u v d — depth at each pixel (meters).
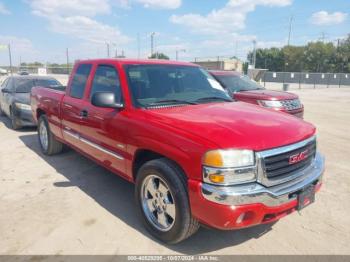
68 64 46.88
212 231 3.61
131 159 3.64
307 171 3.24
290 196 2.96
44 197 4.44
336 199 4.43
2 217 3.87
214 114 3.48
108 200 4.37
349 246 3.31
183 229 3.06
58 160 6.12
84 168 5.66
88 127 4.48
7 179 5.12
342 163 6.07
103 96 3.69
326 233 3.56
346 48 77.19
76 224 3.71
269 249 3.26
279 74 54.53
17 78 10.09
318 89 35.00
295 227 3.69
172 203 3.19
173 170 3.08
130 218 3.87
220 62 52.34
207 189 2.75
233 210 2.69
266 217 2.89
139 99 3.79
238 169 2.74
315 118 12.05
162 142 3.15
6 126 9.67
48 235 3.48
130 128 3.57
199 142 2.85
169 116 3.39
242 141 2.81
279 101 7.60
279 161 2.95
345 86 44.69
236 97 8.13
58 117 5.49
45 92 6.15
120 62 4.21
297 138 3.12
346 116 12.68
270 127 3.15
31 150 6.87
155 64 4.43
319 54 80.81
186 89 4.32
